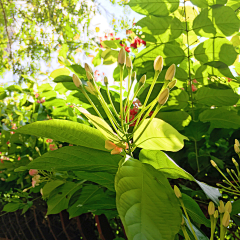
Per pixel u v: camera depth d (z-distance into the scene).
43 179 0.71
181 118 0.60
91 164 0.39
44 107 0.98
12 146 1.03
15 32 3.14
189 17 0.67
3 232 1.45
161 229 0.25
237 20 0.56
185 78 0.62
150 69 0.63
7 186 1.24
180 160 0.65
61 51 0.77
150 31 0.61
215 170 0.63
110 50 0.73
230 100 0.58
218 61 0.59
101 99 0.34
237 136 0.63
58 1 2.89
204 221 0.39
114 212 0.68
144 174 0.29
